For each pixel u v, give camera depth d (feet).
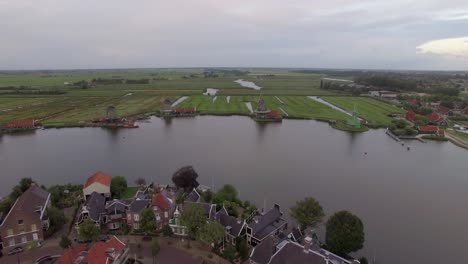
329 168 540.93
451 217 385.09
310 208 329.31
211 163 554.05
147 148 638.53
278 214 344.28
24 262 280.72
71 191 415.64
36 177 493.77
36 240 306.14
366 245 326.24
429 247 325.21
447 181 494.18
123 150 626.23
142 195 385.50
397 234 347.36
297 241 312.29
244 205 387.34
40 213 321.32
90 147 646.74
